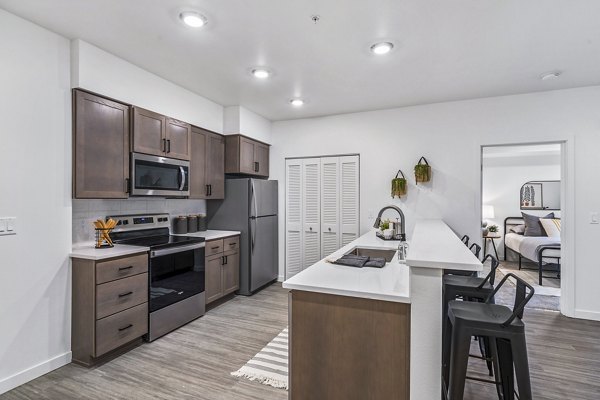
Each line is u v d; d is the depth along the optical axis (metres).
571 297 3.46
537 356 2.62
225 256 3.89
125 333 2.60
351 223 4.43
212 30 2.31
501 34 2.34
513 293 4.39
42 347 2.30
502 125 3.71
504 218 6.82
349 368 1.65
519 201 6.72
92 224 2.91
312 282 1.77
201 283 3.46
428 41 2.46
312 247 4.68
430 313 1.50
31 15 2.13
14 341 2.15
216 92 3.63
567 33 2.32
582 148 3.42
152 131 3.08
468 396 2.08
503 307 1.73
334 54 2.68
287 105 4.11
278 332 3.07
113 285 2.50
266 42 2.49
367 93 3.64
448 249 1.78
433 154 4.01
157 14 2.12
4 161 2.09
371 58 2.75
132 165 2.87
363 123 4.37
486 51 2.61
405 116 4.14
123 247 2.78
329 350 1.69
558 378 2.29
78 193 2.47
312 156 4.66
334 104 4.05
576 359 2.57
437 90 3.53
